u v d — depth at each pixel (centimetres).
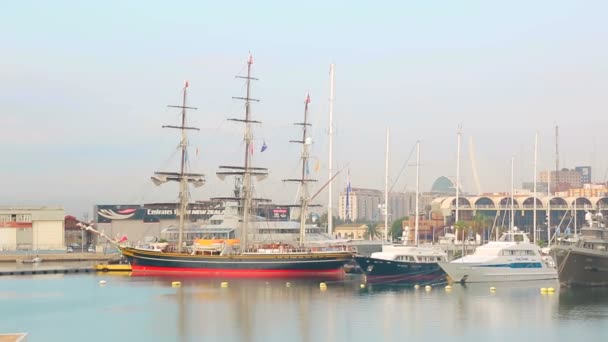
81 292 15212
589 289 14588
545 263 16950
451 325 10669
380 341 9594
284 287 15862
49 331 10538
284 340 9744
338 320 11188
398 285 15975
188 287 16025
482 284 15650
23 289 15912
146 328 10725
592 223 15425
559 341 9538
